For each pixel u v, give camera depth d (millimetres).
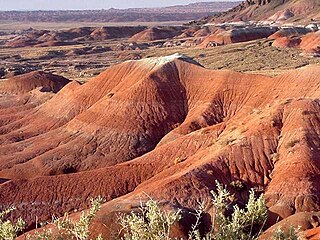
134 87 62531
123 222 8859
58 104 71250
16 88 94438
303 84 51562
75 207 39750
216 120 56906
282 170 36094
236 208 9000
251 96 57156
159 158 45781
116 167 44688
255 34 155625
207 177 36344
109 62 138875
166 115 59938
